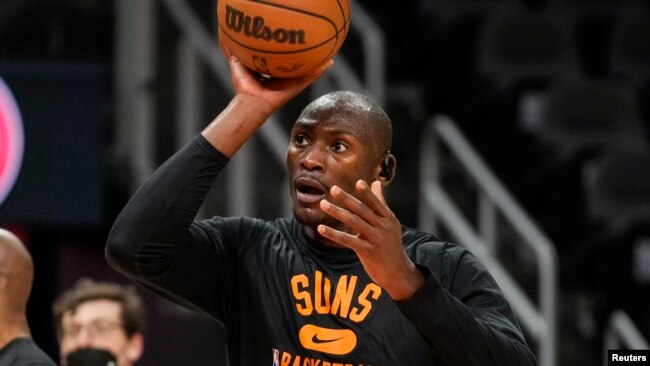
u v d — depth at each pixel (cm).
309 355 542
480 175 1364
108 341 824
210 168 521
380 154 554
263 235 577
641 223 1538
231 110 529
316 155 543
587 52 1927
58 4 1473
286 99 535
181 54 1284
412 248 571
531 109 1658
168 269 534
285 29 514
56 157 1190
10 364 633
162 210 512
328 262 557
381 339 539
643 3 2003
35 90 1189
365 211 479
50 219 1186
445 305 491
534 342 1275
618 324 1334
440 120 1436
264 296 557
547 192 1603
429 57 1753
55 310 857
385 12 1862
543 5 1945
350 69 1531
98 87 1204
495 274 1277
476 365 497
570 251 1570
